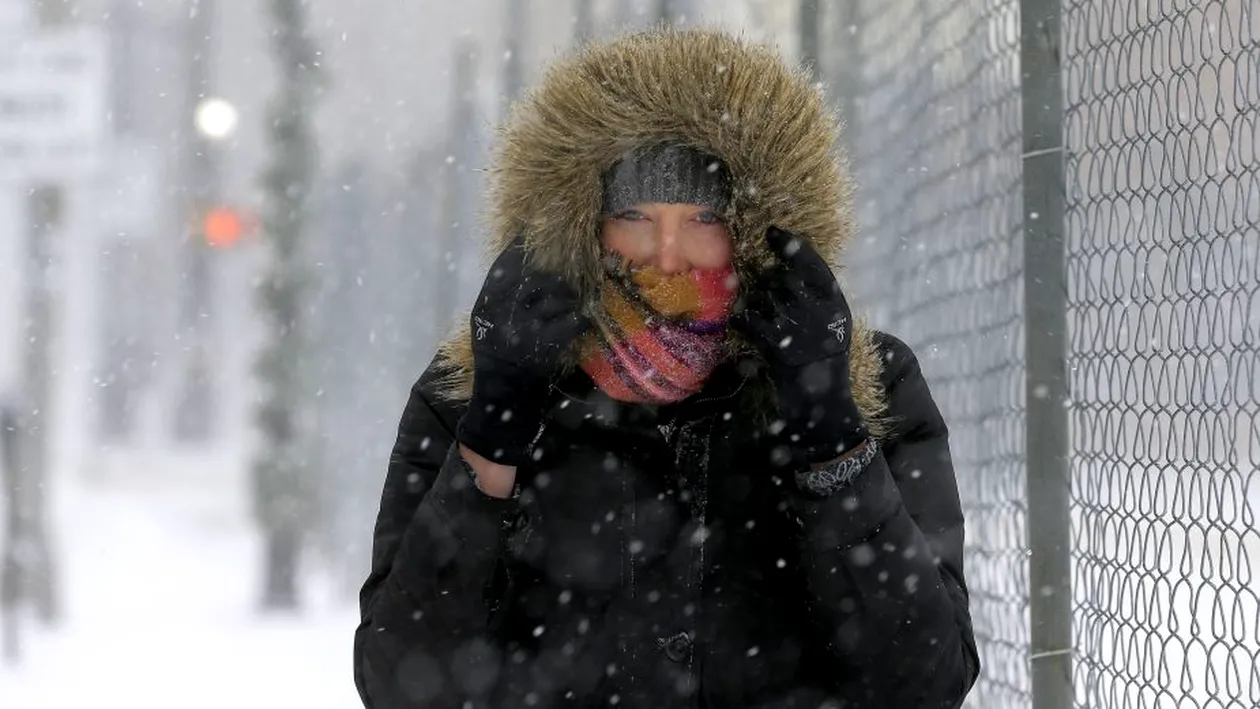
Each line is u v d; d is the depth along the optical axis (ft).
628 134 13.97
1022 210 18.08
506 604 14.65
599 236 14.34
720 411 14.52
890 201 27.81
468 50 108.58
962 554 14.78
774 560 14.47
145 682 71.46
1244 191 13.84
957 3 22.58
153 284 338.34
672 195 14.08
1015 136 19.16
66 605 98.48
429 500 13.96
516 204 14.69
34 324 114.32
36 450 92.32
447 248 105.91
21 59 82.99
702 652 14.34
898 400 15.07
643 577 14.43
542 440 14.64
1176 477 14.58
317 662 77.41
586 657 14.38
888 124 27.71
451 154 106.52
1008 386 19.12
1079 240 17.24
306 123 105.19
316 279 105.60
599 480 14.53
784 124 14.17
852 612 13.76
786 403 13.62
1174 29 14.98
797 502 13.87
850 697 14.23
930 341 24.76
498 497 13.80
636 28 15.57
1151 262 15.48
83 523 157.89
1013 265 19.19
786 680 14.38
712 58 14.29
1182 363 14.57
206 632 88.33
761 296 13.76
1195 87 14.58
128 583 112.37
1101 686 16.25
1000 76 19.93
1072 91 17.44
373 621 14.38
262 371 102.63
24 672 73.61
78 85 83.25
